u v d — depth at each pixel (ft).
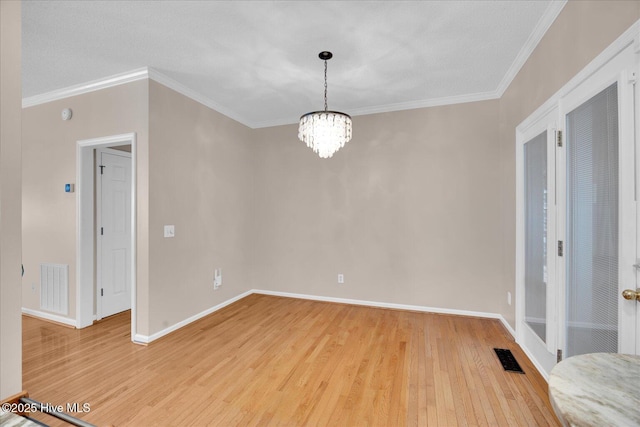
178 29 7.19
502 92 10.44
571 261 5.95
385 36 7.49
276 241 14.11
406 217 12.04
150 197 9.09
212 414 5.86
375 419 5.74
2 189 4.06
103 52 8.16
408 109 12.00
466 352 8.40
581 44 5.48
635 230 4.26
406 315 11.39
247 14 6.66
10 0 4.18
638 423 2.18
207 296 11.50
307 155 13.60
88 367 7.58
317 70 9.24
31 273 11.12
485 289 11.06
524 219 8.65
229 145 12.85
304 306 12.50
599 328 5.10
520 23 6.98
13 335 4.13
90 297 10.49
